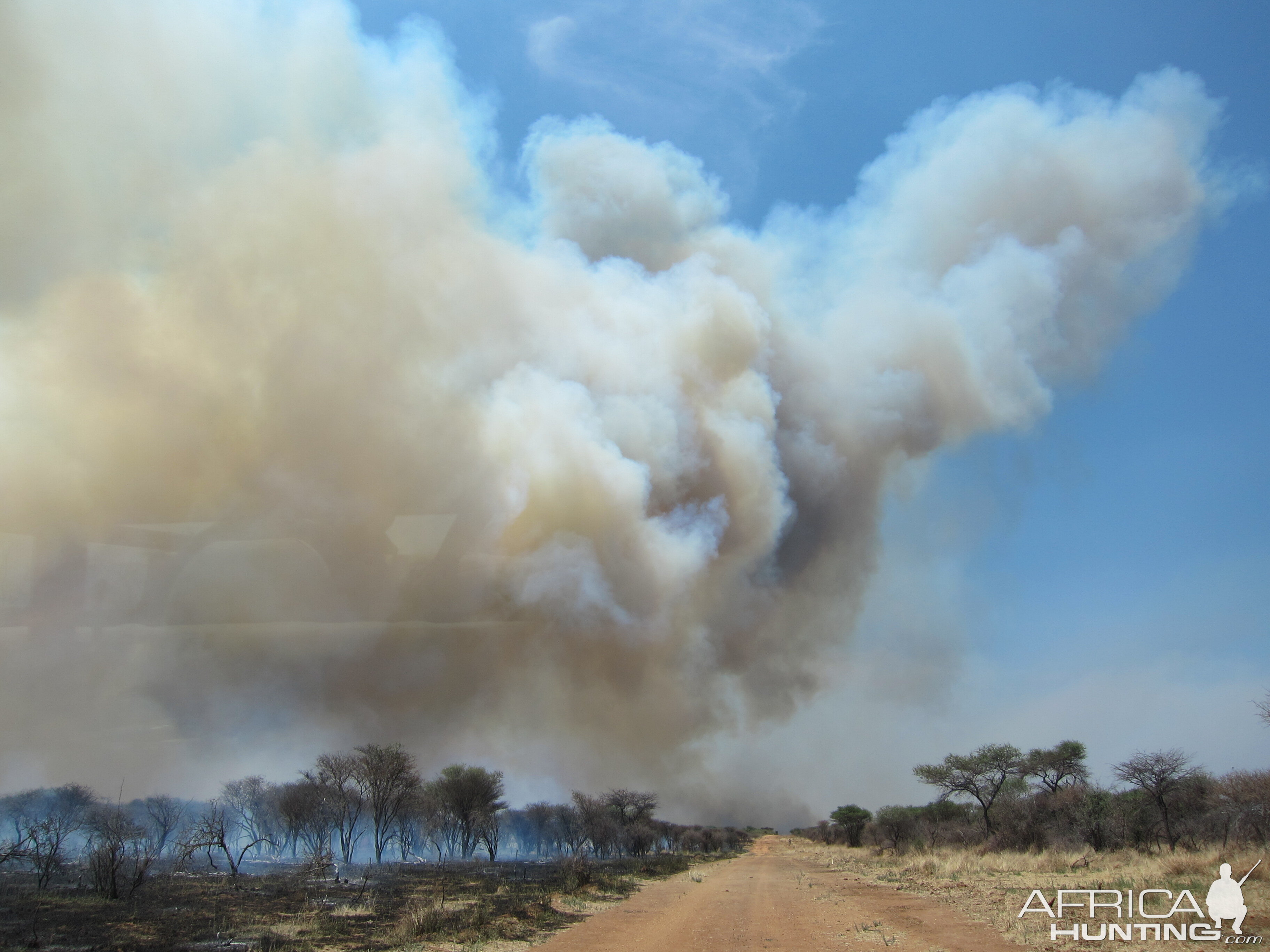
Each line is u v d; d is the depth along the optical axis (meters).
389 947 8.06
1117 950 7.11
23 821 18.67
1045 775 28.47
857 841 44.34
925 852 28.72
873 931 9.08
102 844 12.73
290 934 8.55
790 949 7.93
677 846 42.19
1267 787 15.73
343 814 21.88
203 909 10.38
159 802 20.25
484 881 16.33
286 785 23.27
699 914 11.35
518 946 8.41
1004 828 25.97
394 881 15.82
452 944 8.41
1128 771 21.12
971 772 29.59
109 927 8.65
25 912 9.62
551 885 15.64
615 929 9.74
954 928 9.13
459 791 25.80
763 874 21.50
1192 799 20.23
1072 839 22.45
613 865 23.45
